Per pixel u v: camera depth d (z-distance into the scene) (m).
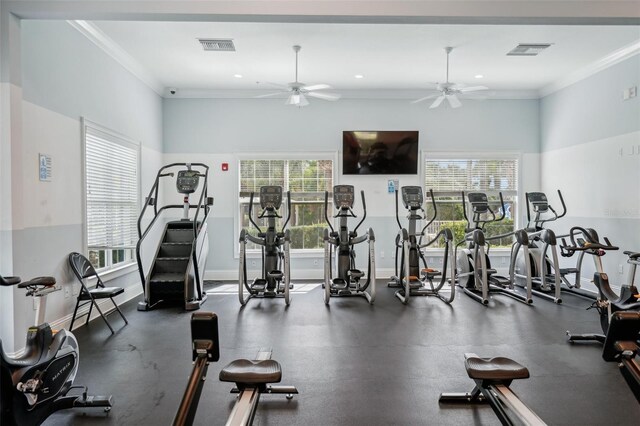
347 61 5.56
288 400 2.61
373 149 7.00
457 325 4.21
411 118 7.07
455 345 3.61
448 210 7.18
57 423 2.35
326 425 2.33
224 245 7.02
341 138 7.03
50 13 3.17
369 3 3.26
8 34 3.10
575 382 2.87
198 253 5.35
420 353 3.42
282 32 4.61
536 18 3.30
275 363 2.02
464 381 2.88
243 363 2.01
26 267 3.42
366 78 6.33
